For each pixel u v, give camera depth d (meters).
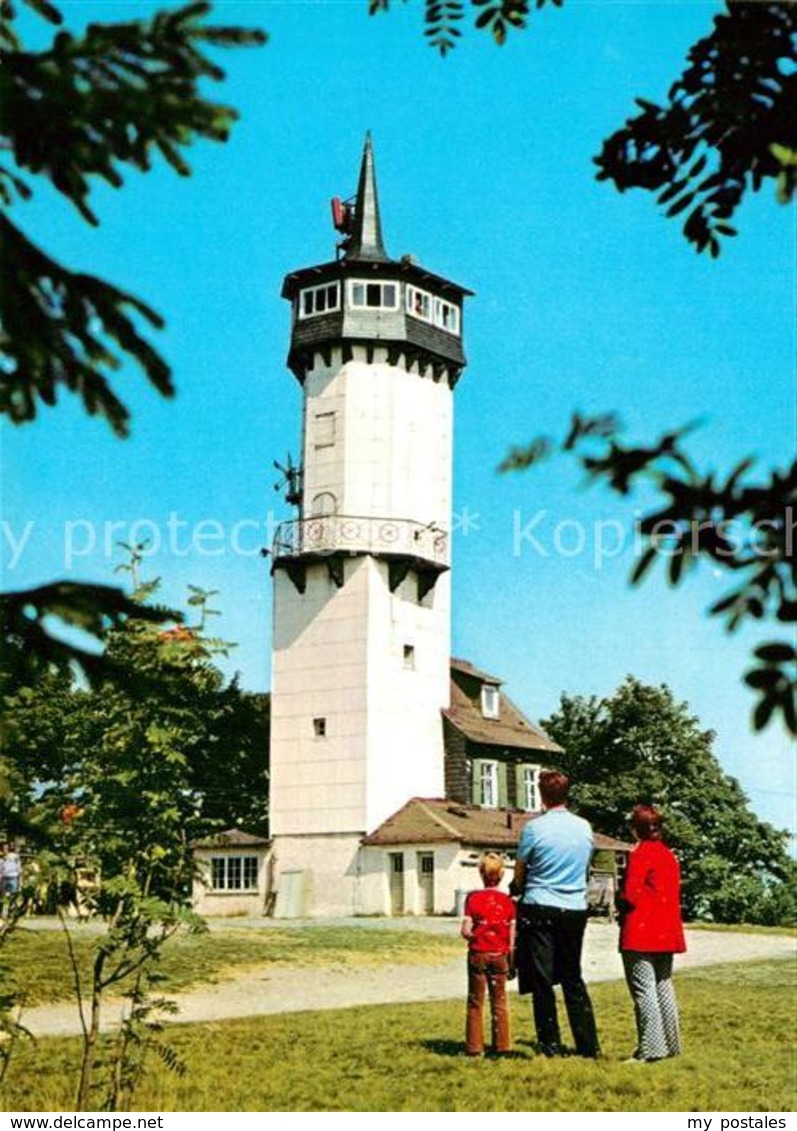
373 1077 9.57
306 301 49.69
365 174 51.66
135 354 3.89
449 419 50.97
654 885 10.12
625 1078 9.16
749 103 4.46
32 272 3.81
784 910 61.78
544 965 10.12
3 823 5.43
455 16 5.85
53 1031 13.36
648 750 64.56
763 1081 9.20
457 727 49.41
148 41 3.68
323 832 46.53
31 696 6.84
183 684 8.37
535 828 10.17
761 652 2.99
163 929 8.73
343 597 47.75
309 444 49.22
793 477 3.04
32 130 3.80
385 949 26.80
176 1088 9.11
